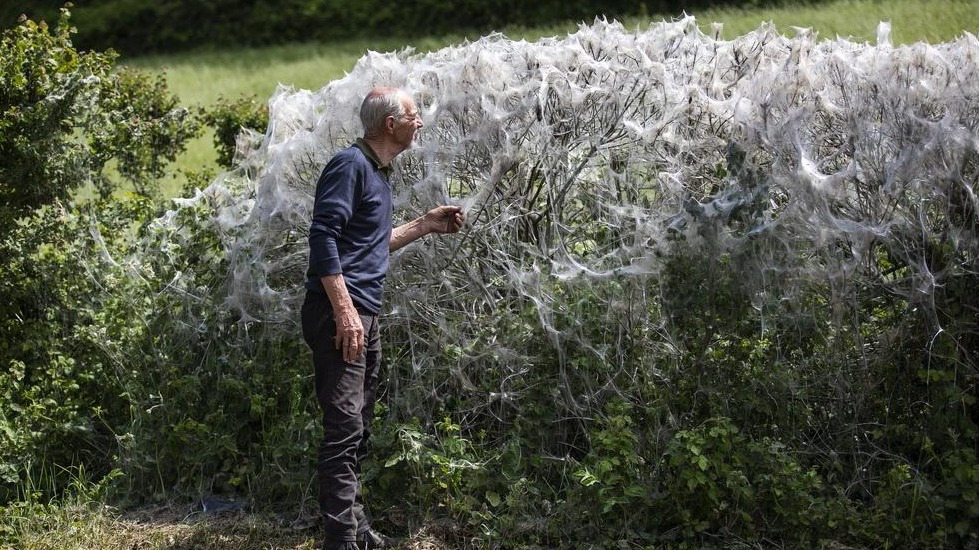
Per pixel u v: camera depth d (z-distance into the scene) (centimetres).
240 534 437
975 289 417
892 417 430
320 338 395
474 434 462
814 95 439
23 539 438
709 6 1667
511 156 451
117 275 548
